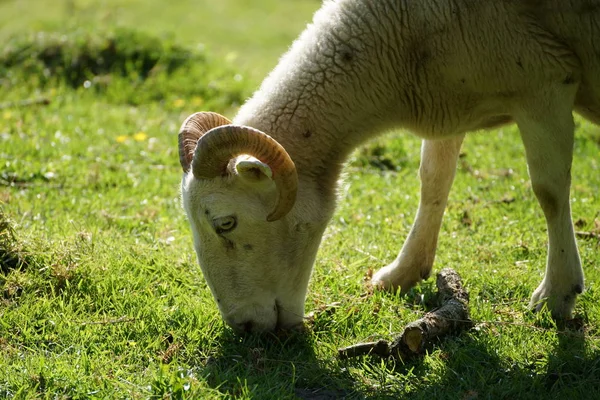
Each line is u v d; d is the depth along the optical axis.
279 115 8.12
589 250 10.16
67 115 16.23
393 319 8.52
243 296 7.97
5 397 7.04
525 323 8.38
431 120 8.58
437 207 9.35
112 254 9.59
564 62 8.16
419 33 8.16
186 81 18.95
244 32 31.02
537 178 8.40
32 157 13.51
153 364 7.64
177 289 9.00
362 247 10.33
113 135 15.26
